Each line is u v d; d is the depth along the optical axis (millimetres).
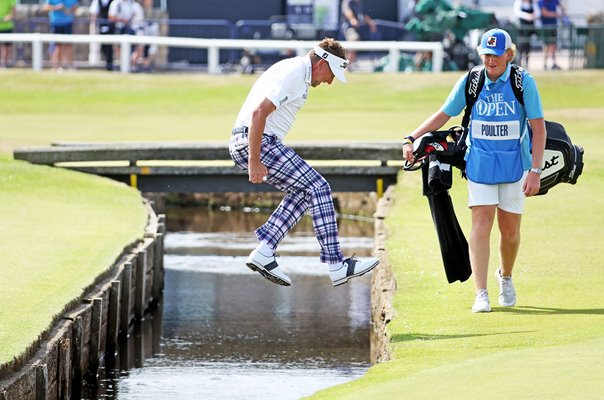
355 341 31938
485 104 23172
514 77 22922
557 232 34375
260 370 28672
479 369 18797
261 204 62875
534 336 21359
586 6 98438
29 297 26000
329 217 23125
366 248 48156
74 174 47156
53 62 86875
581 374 17688
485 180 23375
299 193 23344
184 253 47188
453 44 81750
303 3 91500
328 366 29078
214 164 49656
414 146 24000
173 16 91938
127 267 31484
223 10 91812
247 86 78750
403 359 20766
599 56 83062
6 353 20984
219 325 34094
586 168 45781
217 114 70875
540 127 23094
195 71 88938
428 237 34219
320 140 55781
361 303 37344
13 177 45625
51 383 22750
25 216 38500
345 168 48000
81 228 36562
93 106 73375
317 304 37094
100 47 90250
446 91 74875
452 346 21359
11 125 64375
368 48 81625
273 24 87312
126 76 81062
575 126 59719
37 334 22703
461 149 23938
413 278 27938
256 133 22328
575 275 27516
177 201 64312
